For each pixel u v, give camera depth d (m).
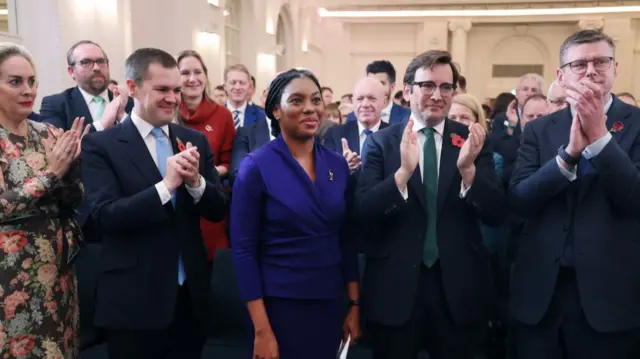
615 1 13.05
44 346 1.74
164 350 1.93
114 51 5.62
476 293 1.82
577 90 1.57
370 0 13.66
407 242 1.80
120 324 1.76
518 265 1.85
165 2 6.91
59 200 1.80
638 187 1.58
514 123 3.38
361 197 1.78
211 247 2.75
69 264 1.85
